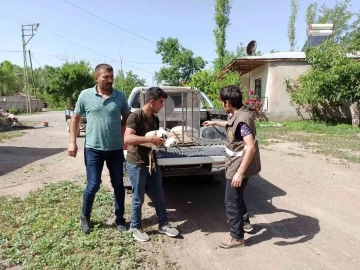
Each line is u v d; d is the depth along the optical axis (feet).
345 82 46.96
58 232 12.28
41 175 21.83
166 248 11.58
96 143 11.89
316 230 13.05
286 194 17.57
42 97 213.87
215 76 61.98
